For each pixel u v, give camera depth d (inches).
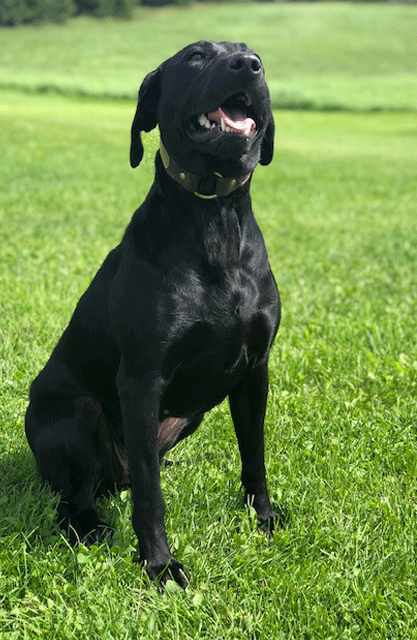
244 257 123.7
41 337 220.7
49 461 138.3
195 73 118.6
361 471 150.4
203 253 120.5
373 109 1715.1
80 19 3085.6
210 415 175.8
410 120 1558.8
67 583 112.7
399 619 109.2
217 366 124.0
